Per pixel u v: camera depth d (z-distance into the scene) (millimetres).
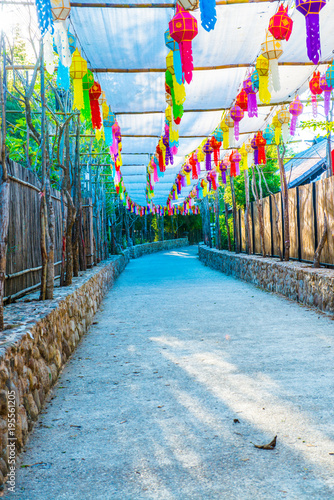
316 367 4418
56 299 5266
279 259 11578
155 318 7680
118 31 4926
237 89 6789
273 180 19047
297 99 6973
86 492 2414
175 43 4332
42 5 3467
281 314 7414
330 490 2320
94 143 12297
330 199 8453
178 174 12461
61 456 2842
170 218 48250
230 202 20516
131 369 4680
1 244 3574
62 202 7211
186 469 2605
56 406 3713
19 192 5867
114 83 6336
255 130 9250
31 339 3469
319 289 7426
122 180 13789
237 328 6508
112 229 21609
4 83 4328
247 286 11734
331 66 5938
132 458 2773
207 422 3250
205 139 8898
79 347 5773
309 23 3590
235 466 2609
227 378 4219
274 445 2824
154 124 8289
